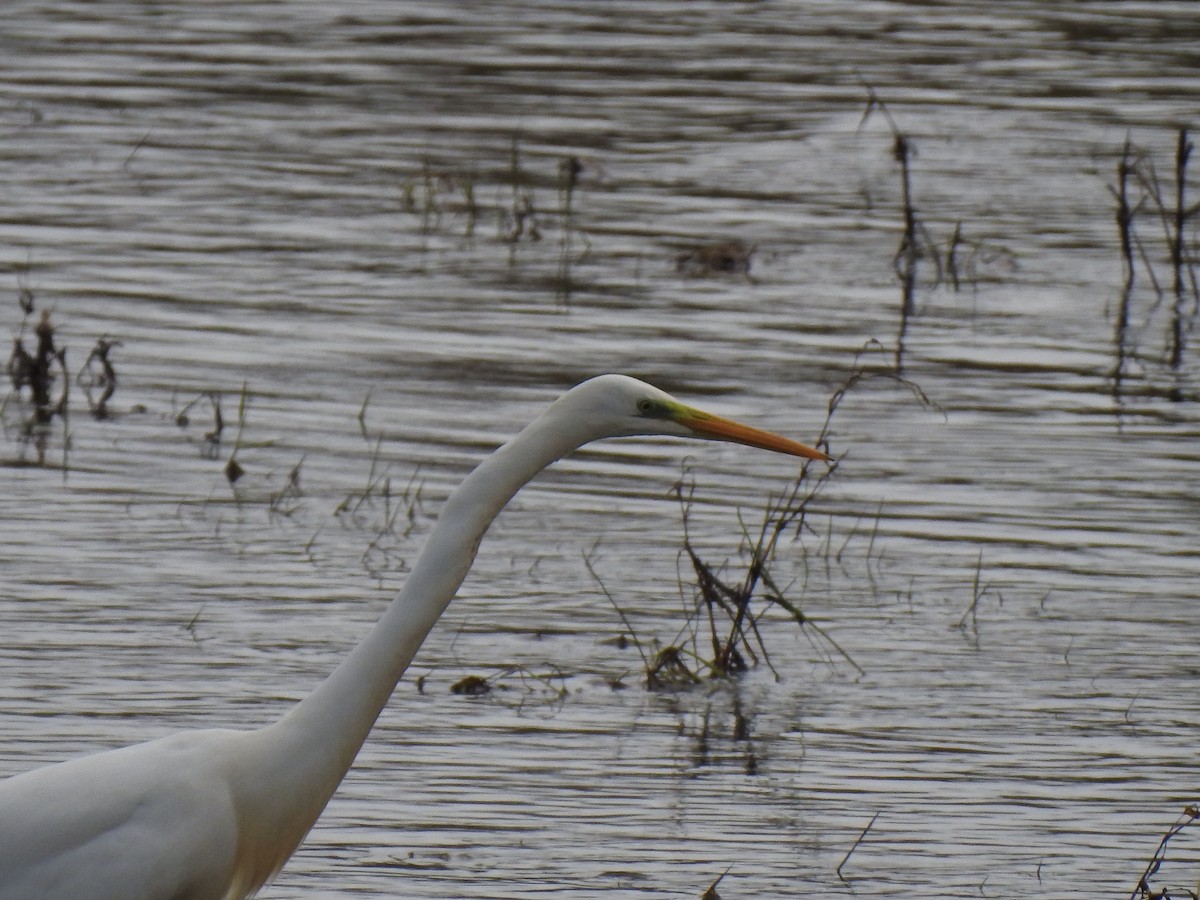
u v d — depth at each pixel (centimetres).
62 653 1045
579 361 1630
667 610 1161
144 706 983
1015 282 1945
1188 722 1018
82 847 646
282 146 2348
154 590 1145
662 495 1348
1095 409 1559
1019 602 1177
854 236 2083
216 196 2138
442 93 2614
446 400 1520
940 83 2697
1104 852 868
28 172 2186
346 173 2250
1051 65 2806
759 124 2491
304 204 2125
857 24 3095
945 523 1304
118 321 1705
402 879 822
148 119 2433
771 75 2739
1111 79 2727
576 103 2580
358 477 1359
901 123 2495
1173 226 2147
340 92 2608
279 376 1572
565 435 698
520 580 1198
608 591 1182
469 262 1942
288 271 1880
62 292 1778
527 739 979
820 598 1182
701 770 948
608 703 1030
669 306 1820
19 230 1970
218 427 1430
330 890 809
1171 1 3256
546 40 2950
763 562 1126
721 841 870
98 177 2183
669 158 2350
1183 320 1839
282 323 1714
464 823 879
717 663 1074
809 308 1836
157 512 1278
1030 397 1585
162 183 2175
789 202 2197
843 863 849
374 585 1170
